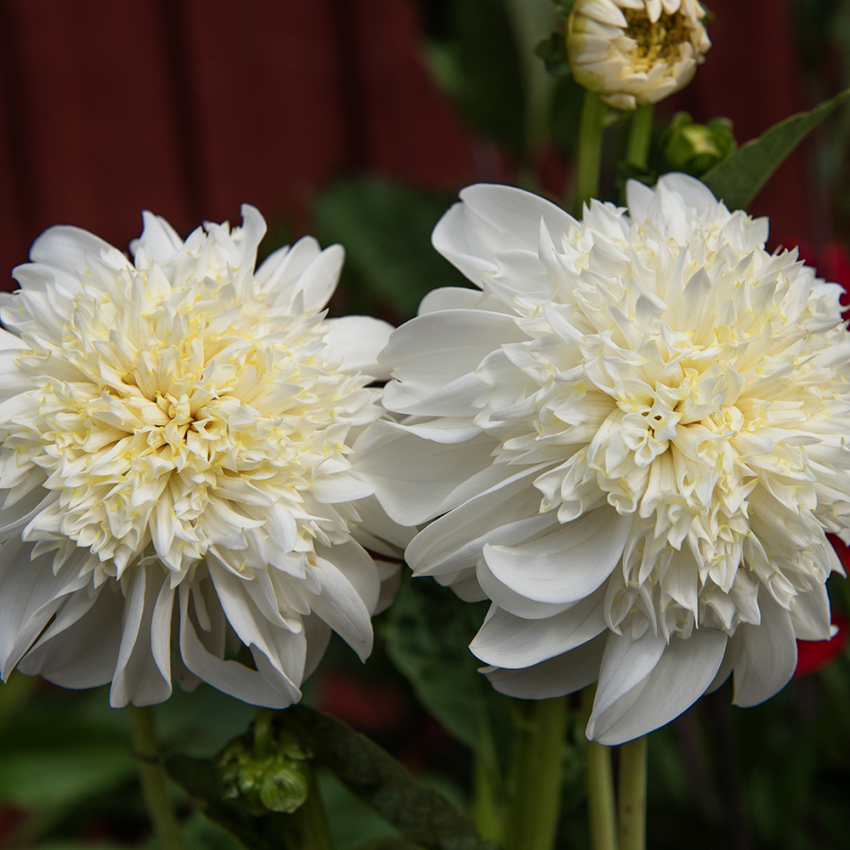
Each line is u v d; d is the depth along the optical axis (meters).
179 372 0.60
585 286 0.59
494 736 0.69
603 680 0.59
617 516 0.59
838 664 0.75
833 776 0.78
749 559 0.59
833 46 0.94
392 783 0.63
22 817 1.04
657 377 0.59
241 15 1.20
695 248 0.60
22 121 1.11
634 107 0.64
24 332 0.60
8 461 0.59
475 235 0.62
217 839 0.75
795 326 0.60
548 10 0.77
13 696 0.83
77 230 0.63
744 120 1.29
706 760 0.79
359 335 0.62
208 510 0.59
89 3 1.13
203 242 0.62
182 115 1.19
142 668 0.61
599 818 0.65
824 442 0.59
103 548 0.59
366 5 1.25
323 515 0.60
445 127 1.30
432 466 0.60
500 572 0.58
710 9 1.26
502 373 0.59
